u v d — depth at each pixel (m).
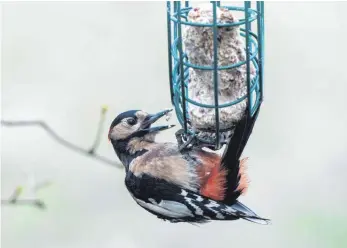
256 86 11.27
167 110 12.05
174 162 11.57
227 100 11.19
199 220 11.59
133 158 11.93
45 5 15.61
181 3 12.48
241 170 11.34
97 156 11.77
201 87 11.27
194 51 11.12
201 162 11.48
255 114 11.05
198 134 11.45
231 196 11.38
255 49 11.46
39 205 12.27
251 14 11.27
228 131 11.34
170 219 11.73
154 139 12.02
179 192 11.53
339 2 15.48
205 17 10.99
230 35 11.05
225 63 11.08
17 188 12.09
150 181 11.66
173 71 11.64
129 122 11.99
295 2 15.64
